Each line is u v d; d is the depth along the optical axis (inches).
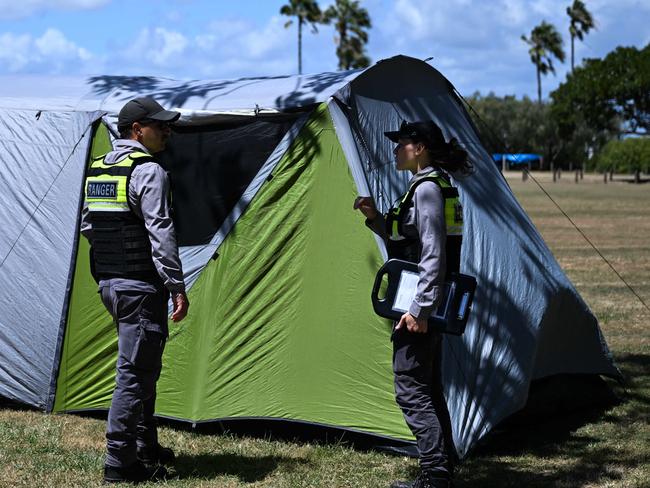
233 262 226.1
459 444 208.8
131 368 187.3
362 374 215.3
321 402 217.6
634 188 1913.1
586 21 3666.3
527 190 1798.7
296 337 220.8
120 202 183.5
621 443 226.4
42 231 246.4
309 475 197.8
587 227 884.0
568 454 217.5
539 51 3695.9
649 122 2640.3
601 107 2679.6
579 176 2819.9
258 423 226.1
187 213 231.9
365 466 204.2
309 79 240.7
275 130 227.0
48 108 251.6
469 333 223.8
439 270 169.8
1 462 203.9
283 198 223.6
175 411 228.8
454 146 181.0
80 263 243.1
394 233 178.5
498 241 240.7
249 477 196.5
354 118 223.6
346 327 216.7
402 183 228.7
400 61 240.4
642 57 2596.0
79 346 242.8
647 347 335.3
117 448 189.0
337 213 218.8
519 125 3523.6
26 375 246.8
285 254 222.8
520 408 224.2
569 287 253.3
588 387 263.3
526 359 228.1
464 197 240.1
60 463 203.0
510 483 196.1
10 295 247.9
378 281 177.3
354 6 2790.4
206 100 236.5
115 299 185.5
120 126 192.5
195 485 191.0
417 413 177.2
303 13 2807.6
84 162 244.1
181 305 182.4
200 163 231.9
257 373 222.8
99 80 269.6
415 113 240.8
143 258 184.9
